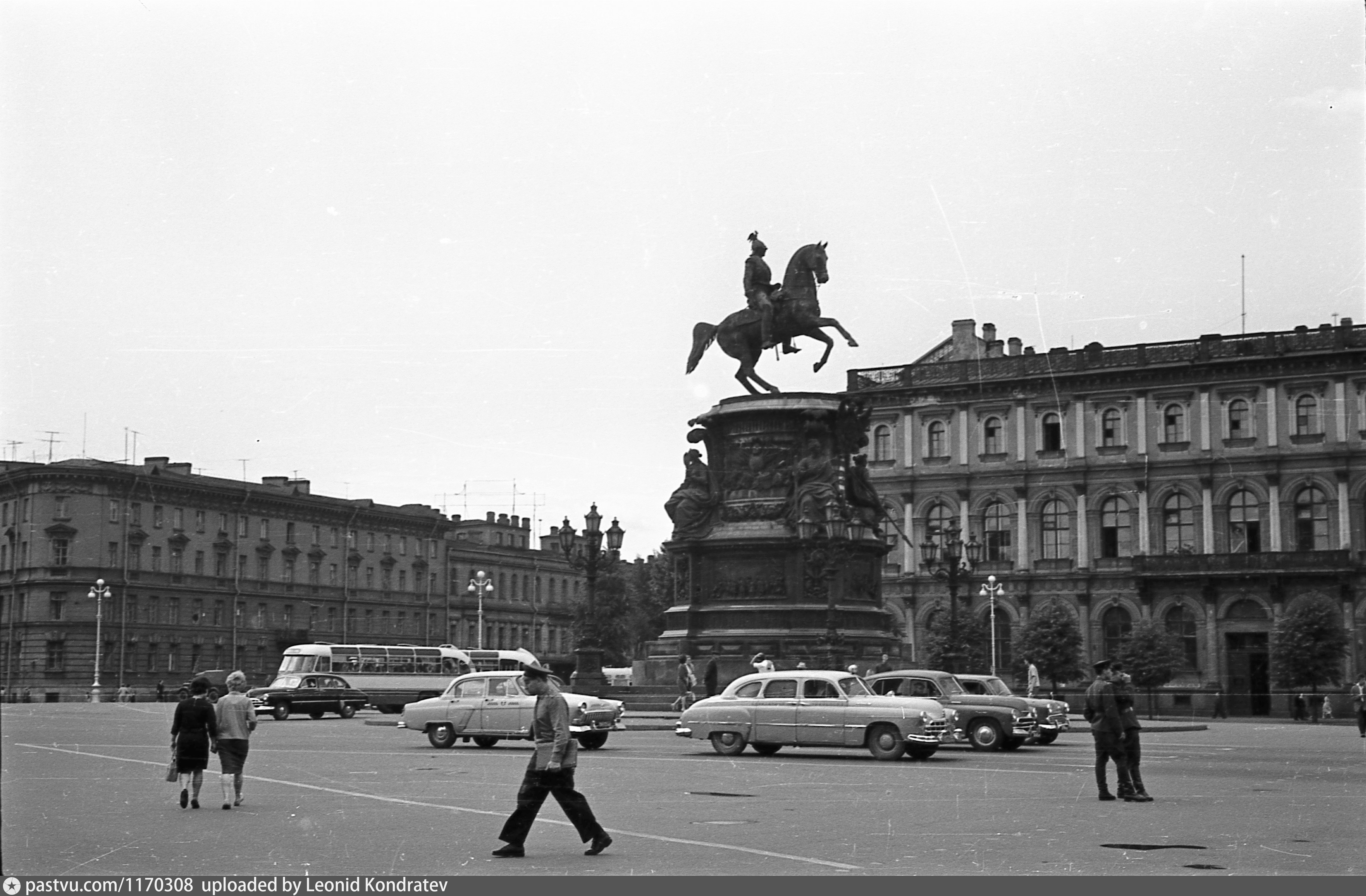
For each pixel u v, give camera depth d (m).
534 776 15.28
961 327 106.75
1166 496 95.94
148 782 25.14
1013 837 17.03
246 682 21.02
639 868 14.45
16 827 18.08
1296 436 92.38
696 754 32.88
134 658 109.00
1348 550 89.56
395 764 29.81
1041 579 98.31
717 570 50.59
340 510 129.38
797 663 47.94
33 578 105.56
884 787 23.95
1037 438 100.00
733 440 51.50
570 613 160.00
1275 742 43.97
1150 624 81.06
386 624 133.88
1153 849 16.02
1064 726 40.75
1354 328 91.06
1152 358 96.88
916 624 101.56
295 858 15.16
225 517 118.44
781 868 14.42
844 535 48.41
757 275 52.25
